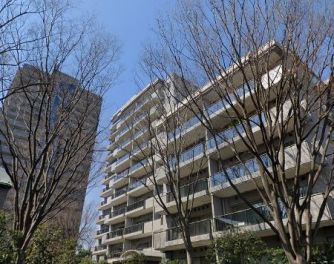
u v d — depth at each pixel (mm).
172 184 12578
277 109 7914
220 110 11523
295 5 8062
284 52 7898
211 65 8359
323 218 13672
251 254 11789
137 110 15430
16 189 9180
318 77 8195
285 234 7289
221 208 20375
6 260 7699
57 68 9609
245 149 18219
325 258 9258
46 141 9242
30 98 9477
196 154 20984
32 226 8781
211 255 12930
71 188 10289
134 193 34250
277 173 7805
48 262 12320
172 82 10586
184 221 12141
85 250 23094
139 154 23391
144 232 29609
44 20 9398
